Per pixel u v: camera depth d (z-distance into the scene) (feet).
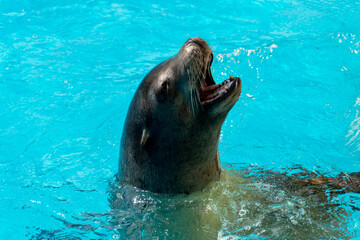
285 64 47.32
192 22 55.83
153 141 27.32
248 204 27.86
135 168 28.66
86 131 39.37
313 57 48.14
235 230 26.20
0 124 39.93
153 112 26.68
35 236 27.78
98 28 54.85
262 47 49.42
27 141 37.99
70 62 48.65
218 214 27.14
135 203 28.48
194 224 26.81
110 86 44.83
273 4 59.82
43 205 30.60
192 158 27.14
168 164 27.43
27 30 54.44
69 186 32.63
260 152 36.35
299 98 42.91
